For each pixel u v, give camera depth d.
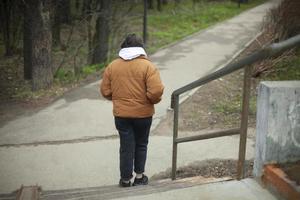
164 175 5.94
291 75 9.95
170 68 11.79
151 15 22.52
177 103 5.19
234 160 6.17
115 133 7.65
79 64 12.56
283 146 3.66
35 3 9.95
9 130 7.93
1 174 6.17
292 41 3.01
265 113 3.61
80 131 7.78
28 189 5.03
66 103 9.28
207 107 8.66
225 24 19.45
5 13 14.20
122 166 5.12
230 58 12.96
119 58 4.91
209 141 6.86
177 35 17.14
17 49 14.73
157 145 6.92
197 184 3.96
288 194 3.38
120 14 14.68
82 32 13.21
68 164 6.47
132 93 4.83
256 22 19.86
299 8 10.23
